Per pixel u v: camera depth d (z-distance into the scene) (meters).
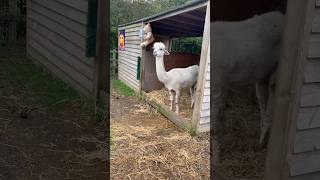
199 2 3.73
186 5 4.00
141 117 4.19
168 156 2.87
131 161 2.72
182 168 2.70
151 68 5.61
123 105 4.73
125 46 6.67
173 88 4.41
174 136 3.39
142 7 8.86
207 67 3.49
